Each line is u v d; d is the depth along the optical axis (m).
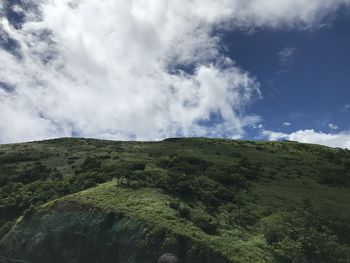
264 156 109.44
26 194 74.88
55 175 88.00
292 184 80.94
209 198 65.06
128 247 53.69
